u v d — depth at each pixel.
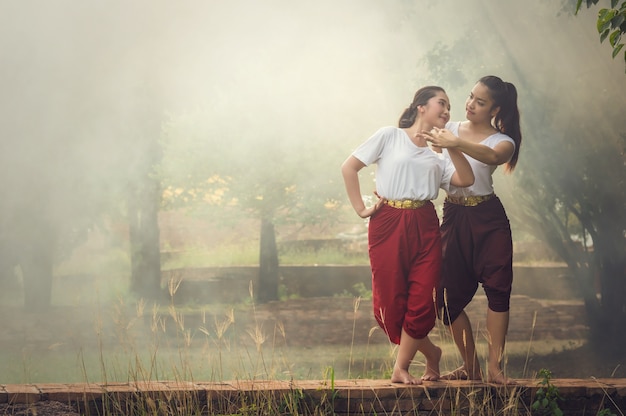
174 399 6.07
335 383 6.42
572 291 27.78
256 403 6.13
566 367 15.15
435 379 6.70
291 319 23.23
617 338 18.42
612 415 6.22
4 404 5.85
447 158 6.62
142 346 16.62
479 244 6.56
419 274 6.31
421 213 6.33
